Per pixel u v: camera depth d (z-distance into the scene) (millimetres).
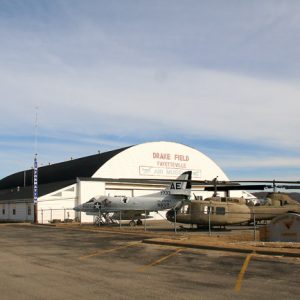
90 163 56688
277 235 23469
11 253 17812
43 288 10375
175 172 58781
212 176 62406
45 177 65438
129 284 10891
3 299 9211
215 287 10492
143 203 41531
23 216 51312
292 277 11742
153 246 19906
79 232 30547
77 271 12992
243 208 33969
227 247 17703
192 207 33438
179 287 10500
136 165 55375
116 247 19781
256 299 9211
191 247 18969
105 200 41781
